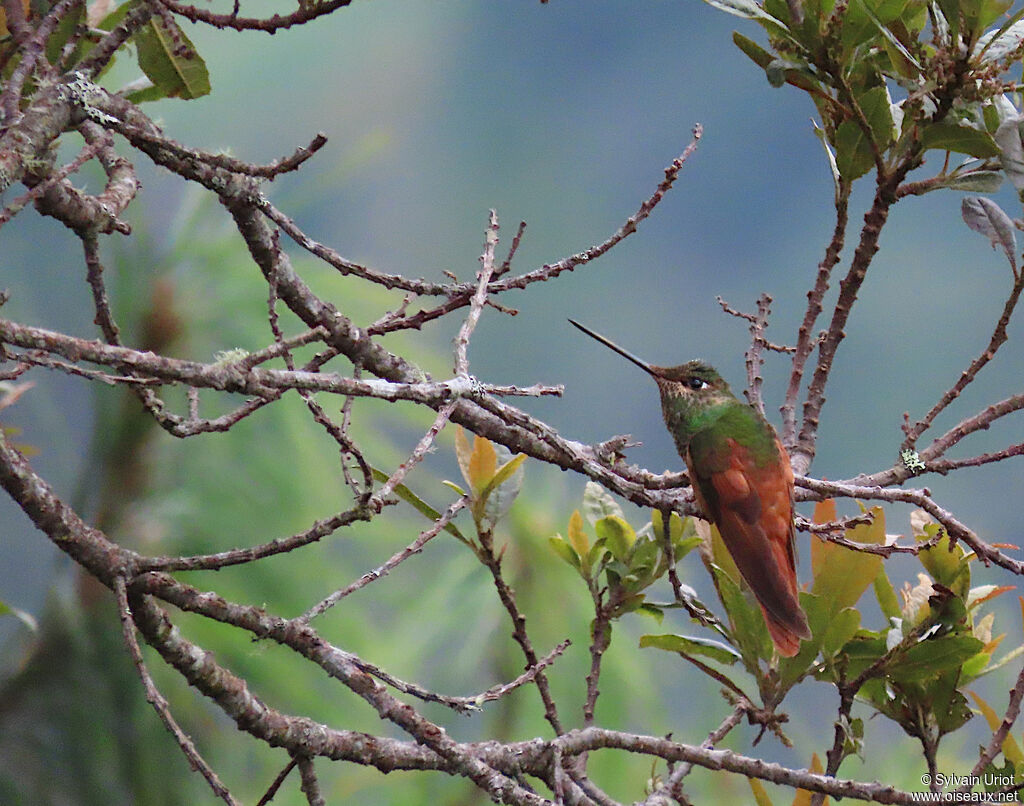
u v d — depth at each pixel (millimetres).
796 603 6582
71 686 5703
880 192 6934
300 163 4641
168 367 3865
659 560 7023
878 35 6750
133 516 5836
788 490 7078
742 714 6863
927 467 6883
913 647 6516
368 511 4629
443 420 4961
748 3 6695
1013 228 6770
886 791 5777
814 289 7461
